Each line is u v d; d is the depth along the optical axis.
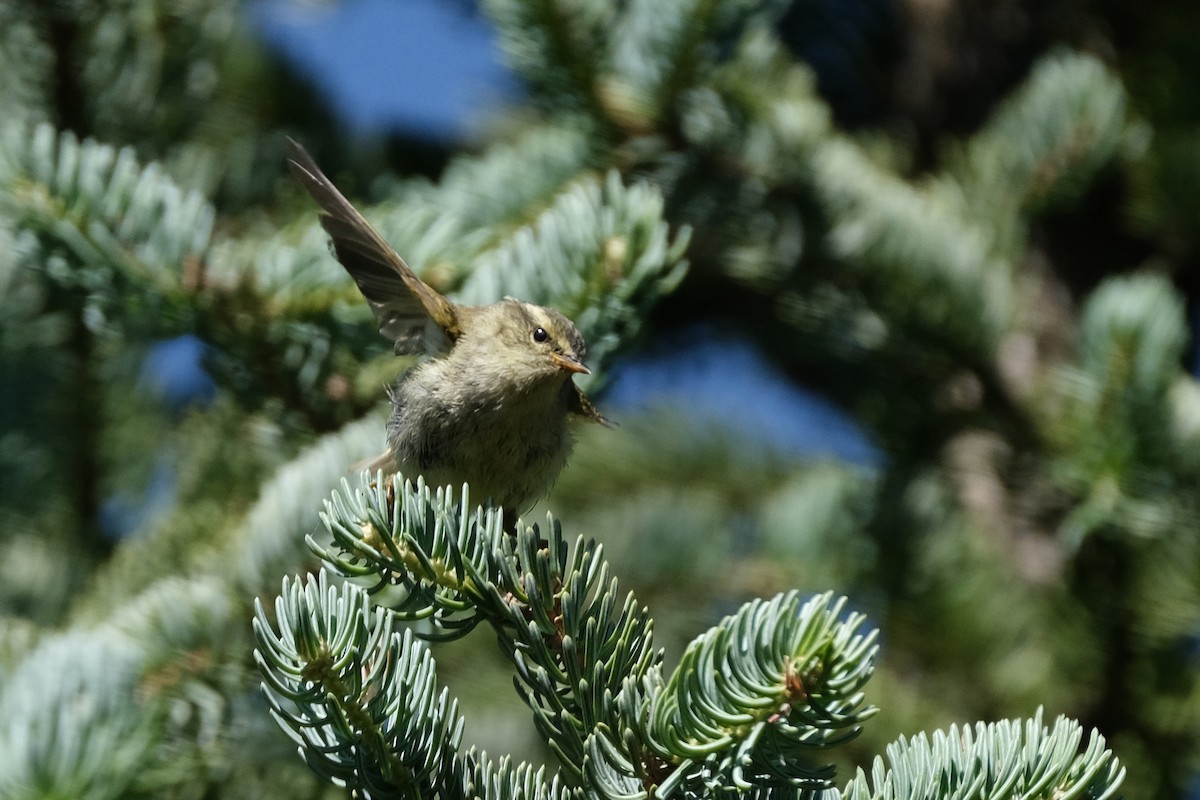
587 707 5.43
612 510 13.68
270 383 9.33
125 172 8.79
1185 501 10.31
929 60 15.91
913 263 11.76
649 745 5.25
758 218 11.77
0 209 8.67
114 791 7.17
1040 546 12.73
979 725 5.50
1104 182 14.38
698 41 10.46
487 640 12.15
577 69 10.58
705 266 14.85
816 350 12.89
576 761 5.59
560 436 9.12
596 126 10.85
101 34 10.61
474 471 8.86
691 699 5.08
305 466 8.77
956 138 15.55
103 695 7.48
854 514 12.58
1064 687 11.40
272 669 5.43
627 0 11.05
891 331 12.07
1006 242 12.84
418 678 5.78
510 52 10.62
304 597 5.42
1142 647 11.06
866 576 12.23
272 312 8.97
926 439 12.62
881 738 11.24
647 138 10.89
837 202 11.74
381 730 5.64
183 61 11.32
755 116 11.35
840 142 12.49
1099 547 10.92
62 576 10.80
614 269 8.92
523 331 8.70
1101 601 11.03
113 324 9.00
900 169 14.88
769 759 5.21
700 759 5.20
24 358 10.90
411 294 8.96
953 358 12.03
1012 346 12.42
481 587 5.82
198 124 12.71
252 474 9.94
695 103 11.03
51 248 8.74
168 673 8.17
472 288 9.35
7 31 10.40
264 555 8.37
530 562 5.82
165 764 7.95
